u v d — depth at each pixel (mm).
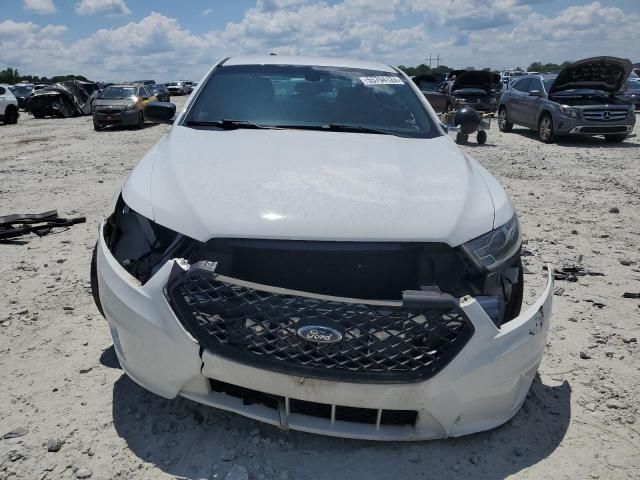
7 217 5273
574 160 10648
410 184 2426
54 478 2109
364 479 2162
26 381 2734
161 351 2135
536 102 14047
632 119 12953
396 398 2047
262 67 3846
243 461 2229
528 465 2275
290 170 2467
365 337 2006
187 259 2156
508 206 2566
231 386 2197
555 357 3146
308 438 2369
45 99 24203
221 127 3260
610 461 2314
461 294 2180
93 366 2875
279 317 2018
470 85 19531
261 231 2100
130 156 11047
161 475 2143
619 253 5051
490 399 2166
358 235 2100
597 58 12531
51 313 3494
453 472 2217
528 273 4426
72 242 5004
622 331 3488
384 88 3721
